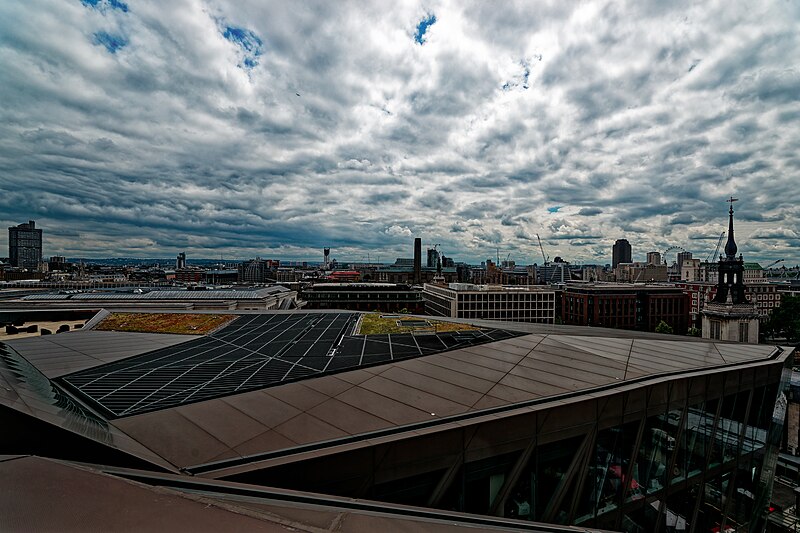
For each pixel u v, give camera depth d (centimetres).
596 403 2088
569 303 17075
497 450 1802
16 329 5828
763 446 3200
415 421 1756
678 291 16250
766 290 17888
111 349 3225
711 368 2730
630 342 3428
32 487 683
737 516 3055
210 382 2277
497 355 2906
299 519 772
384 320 4897
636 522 2352
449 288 17138
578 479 2073
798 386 6081
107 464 1231
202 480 1063
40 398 1551
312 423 1723
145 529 574
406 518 905
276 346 3344
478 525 980
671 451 2477
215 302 9550
